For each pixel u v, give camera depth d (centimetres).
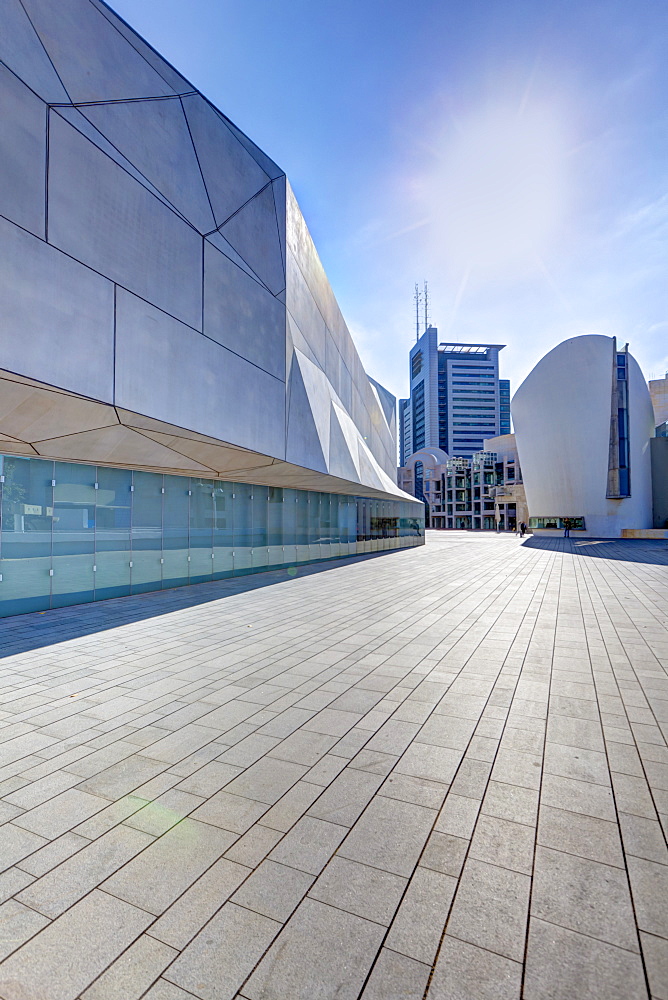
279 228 1327
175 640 740
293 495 1848
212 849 273
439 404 14312
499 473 7962
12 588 923
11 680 559
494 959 202
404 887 243
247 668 603
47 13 651
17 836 285
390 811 307
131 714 462
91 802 319
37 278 618
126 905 234
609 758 372
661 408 5962
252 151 1197
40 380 619
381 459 3167
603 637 746
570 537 4259
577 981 192
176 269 893
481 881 246
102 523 1102
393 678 561
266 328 1234
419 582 1393
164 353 855
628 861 260
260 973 197
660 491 4781
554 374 4434
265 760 373
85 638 754
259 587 1298
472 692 514
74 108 686
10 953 208
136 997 188
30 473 959
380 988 190
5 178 580
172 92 906
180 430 910
